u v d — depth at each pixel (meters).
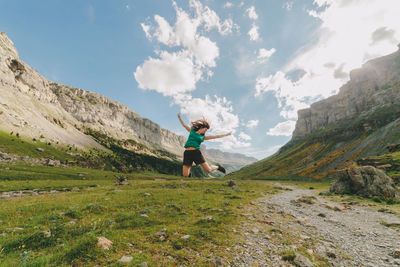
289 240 8.74
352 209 21.12
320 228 12.00
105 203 15.41
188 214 12.62
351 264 6.87
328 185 82.56
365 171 34.31
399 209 20.45
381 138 145.00
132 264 5.26
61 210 12.59
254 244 7.95
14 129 156.00
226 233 8.98
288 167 192.88
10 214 11.35
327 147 198.25
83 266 5.04
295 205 22.31
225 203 17.66
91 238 6.41
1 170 66.81
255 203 20.34
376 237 10.67
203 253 6.67
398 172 45.69
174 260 5.92
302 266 6.01
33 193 35.59
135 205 15.07
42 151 144.38
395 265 6.86
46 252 5.73
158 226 9.45
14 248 5.90
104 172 124.94
